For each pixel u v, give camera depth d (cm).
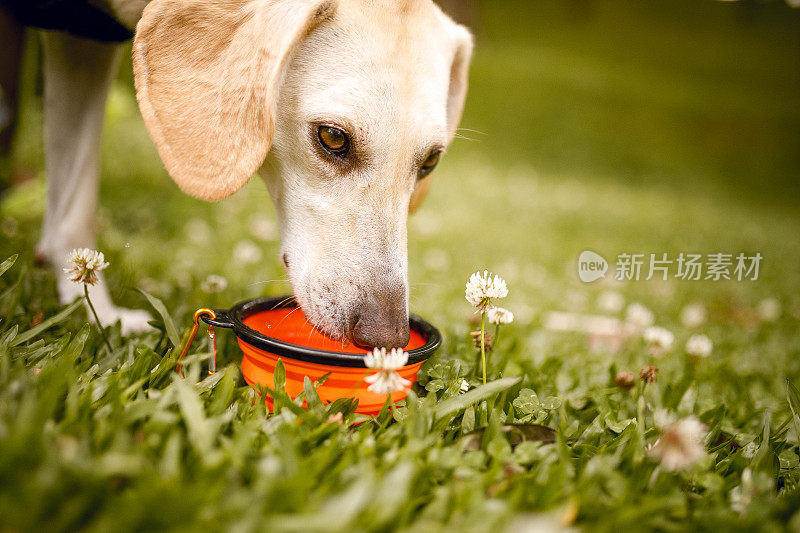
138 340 106
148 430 94
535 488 94
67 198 116
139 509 87
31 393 94
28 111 248
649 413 107
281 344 98
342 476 92
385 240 108
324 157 108
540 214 293
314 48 108
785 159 625
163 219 171
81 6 110
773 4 1055
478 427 100
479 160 425
